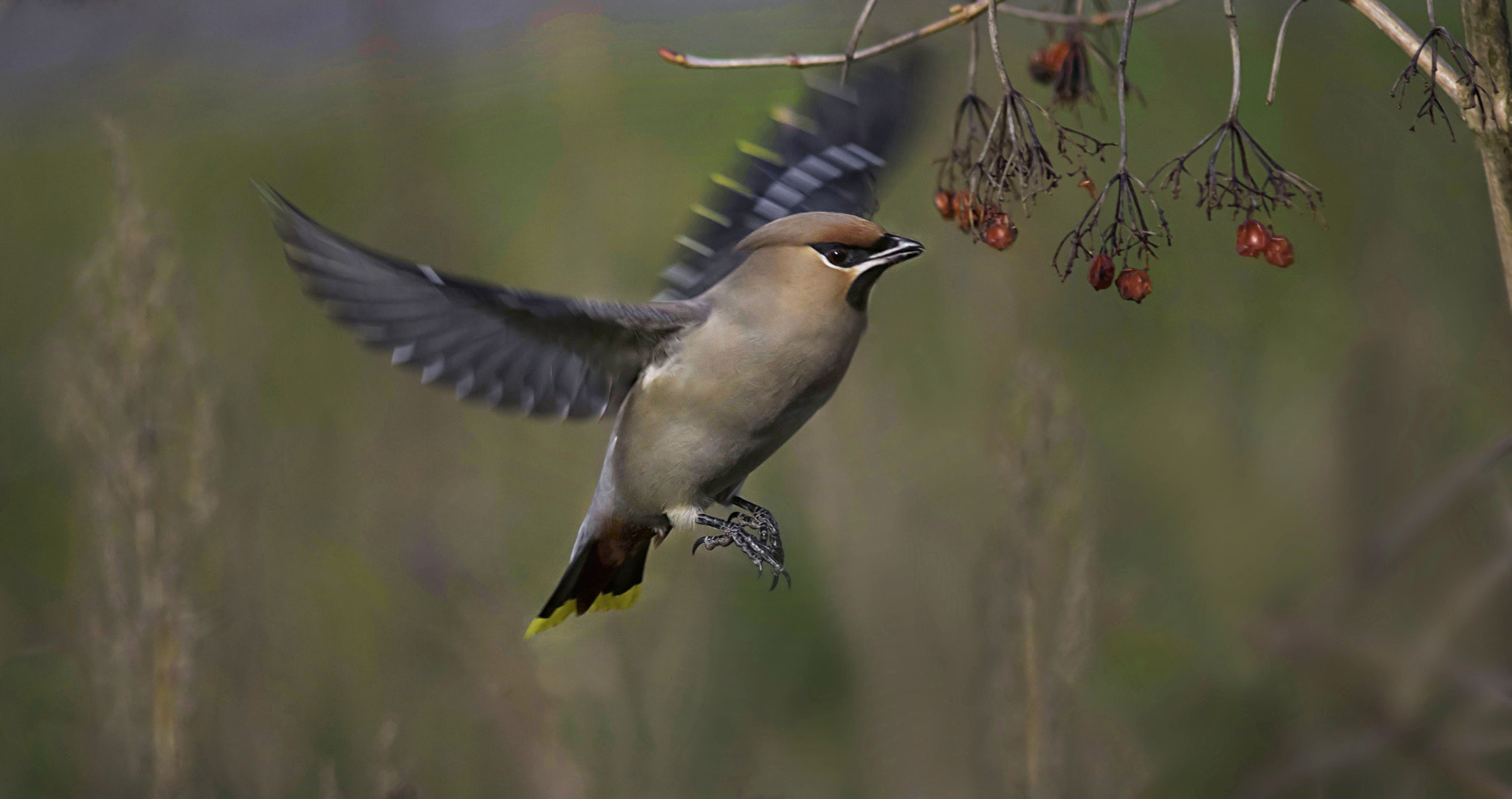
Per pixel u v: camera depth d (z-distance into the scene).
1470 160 11.92
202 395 9.12
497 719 10.59
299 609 11.71
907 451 12.02
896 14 10.73
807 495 11.98
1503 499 7.80
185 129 20.03
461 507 12.69
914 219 12.81
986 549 10.08
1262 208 5.88
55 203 18.34
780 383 6.91
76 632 10.16
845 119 8.41
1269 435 12.21
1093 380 13.15
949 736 10.70
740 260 7.33
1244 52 13.03
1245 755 10.16
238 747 10.48
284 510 12.69
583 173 17.20
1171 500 12.22
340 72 20.72
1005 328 12.34
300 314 16.02
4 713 10.88
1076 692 8.72
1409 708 8.00
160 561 8.99
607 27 19.30
